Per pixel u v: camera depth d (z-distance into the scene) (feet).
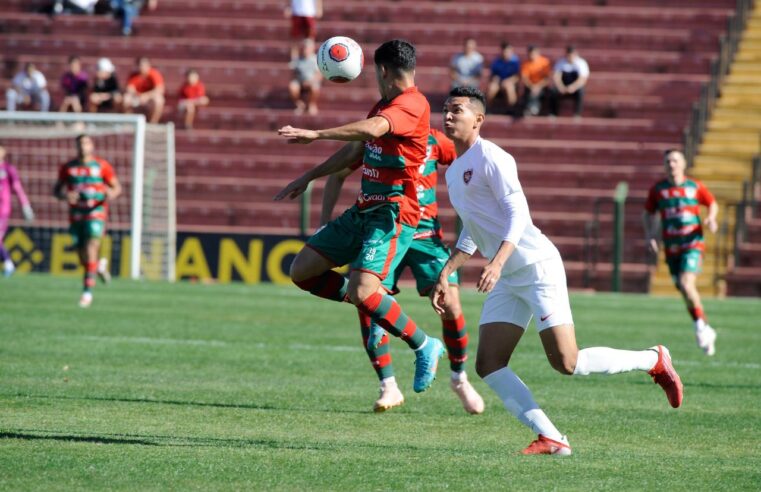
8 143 315.78
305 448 72.54
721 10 348.38
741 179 293.84
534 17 352.08
